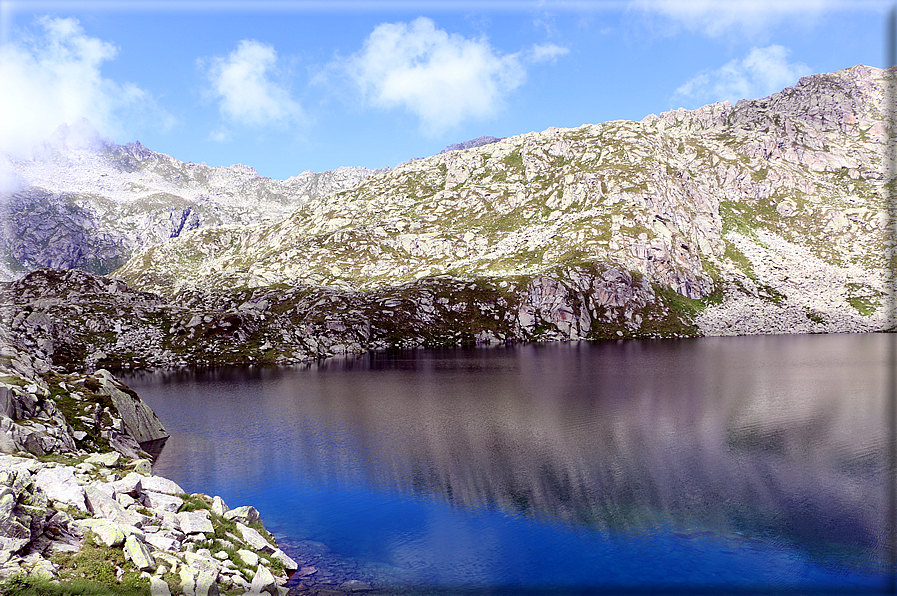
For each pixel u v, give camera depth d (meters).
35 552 22.00
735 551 34.31
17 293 191.62
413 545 35.38
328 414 82.94
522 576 31.08
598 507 41.66
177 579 23.53
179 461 56.22
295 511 41.69
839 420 71.94
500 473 50.59
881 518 39.06
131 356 165.62
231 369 154.88
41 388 51.78
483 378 122.56
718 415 76.19
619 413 78.38
